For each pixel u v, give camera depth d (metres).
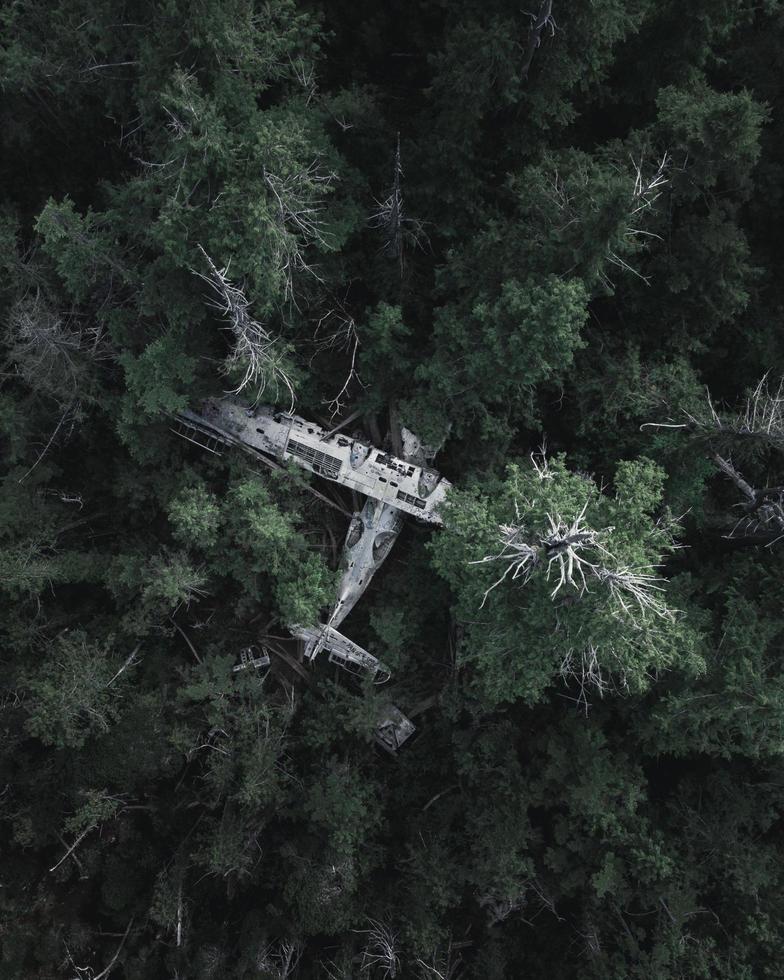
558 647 17.48
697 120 19.50
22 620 23.03
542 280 20.16
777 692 19.75
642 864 21.67
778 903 21.80
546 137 21.81
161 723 23.05
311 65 20.94
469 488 22.88
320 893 22.58
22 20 21.42
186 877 23.36
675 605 21.81
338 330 23.55
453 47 18.98
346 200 21.30
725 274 22.12
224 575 23.33
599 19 18.62
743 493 23.03
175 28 16.77
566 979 22.86
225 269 17.20
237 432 23.53
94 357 21.72
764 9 22.20
